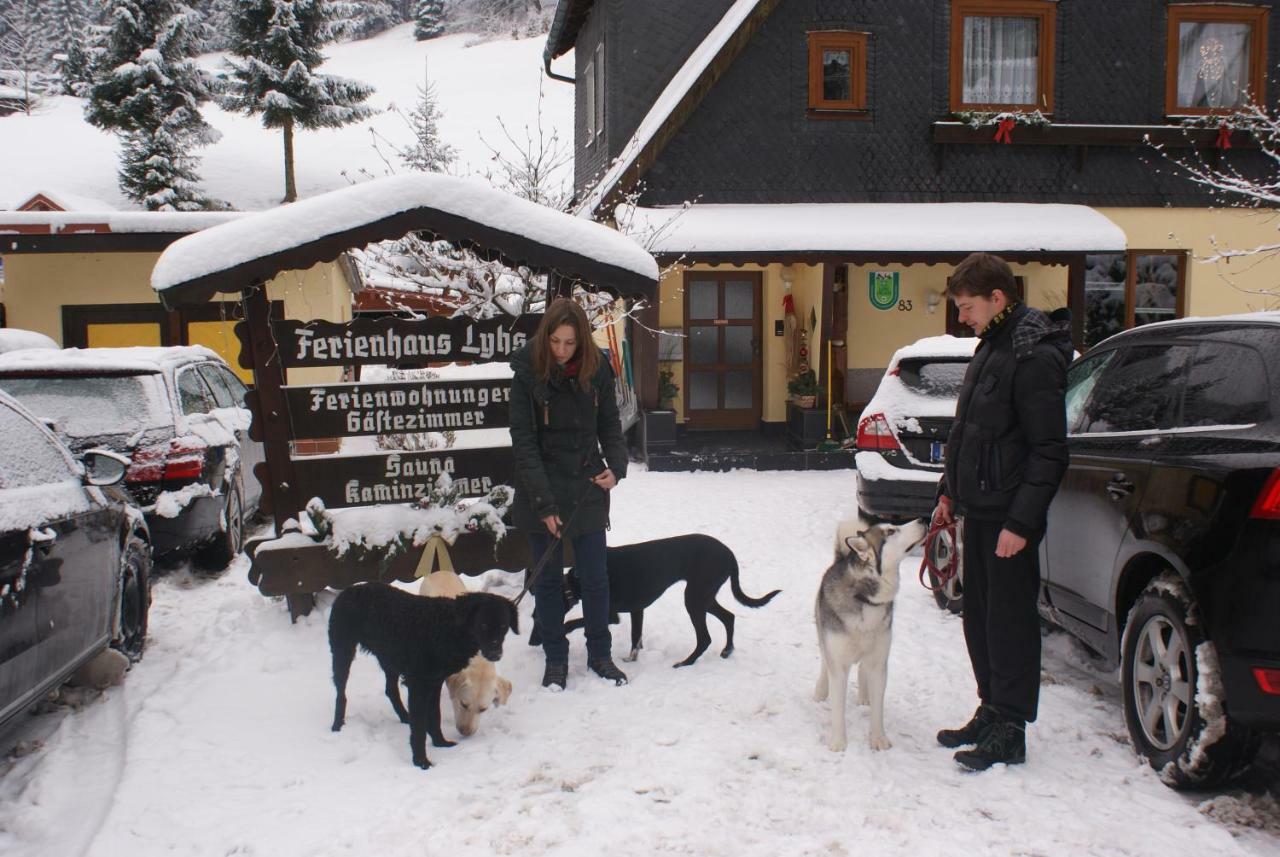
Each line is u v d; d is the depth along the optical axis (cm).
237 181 4244
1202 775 369
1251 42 1480
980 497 413
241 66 3656
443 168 2039
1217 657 360
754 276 1502
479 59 7144
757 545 854
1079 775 401
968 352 821
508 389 630
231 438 839
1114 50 1466
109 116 3331
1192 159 1490
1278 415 367
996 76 1460
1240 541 351
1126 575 430
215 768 424
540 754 432
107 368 748
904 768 411
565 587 548
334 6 3734
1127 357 494
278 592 608
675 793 390
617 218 1295
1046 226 1326
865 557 414
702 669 544
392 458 628
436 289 1099
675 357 1491
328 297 1345
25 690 411
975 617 433
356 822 375
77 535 478
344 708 467
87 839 365
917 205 1430
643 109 1518
